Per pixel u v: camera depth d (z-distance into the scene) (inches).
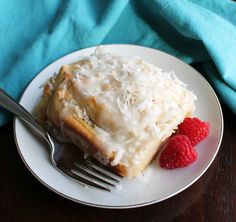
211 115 12.5
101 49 12.9
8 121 12.9
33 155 11.5
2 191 11.4
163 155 11.4
